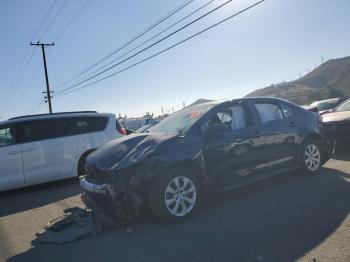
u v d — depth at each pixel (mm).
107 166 5148
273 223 4875
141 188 5039
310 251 3986
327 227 4570
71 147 9305
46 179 9031
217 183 5766
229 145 5930
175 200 5254
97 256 4434
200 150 5559
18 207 7438
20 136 8867
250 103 6621
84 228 5281
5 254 4836
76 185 9148
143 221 5473
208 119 5945
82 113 9758
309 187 6449
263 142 6434
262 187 6770
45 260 4500
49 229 5531
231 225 4965
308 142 7262
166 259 4160
